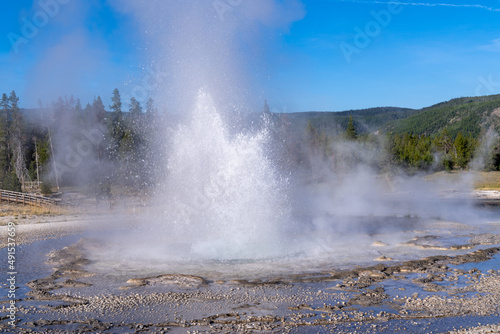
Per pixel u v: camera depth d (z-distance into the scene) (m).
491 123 157.25
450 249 19.55
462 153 81.81
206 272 15.77
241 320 11.19
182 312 11.80
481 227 26.91
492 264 16.83
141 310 11.97
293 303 12.43
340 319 11.15
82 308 12.14
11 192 43.00
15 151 72.50
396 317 11.25
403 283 14.34
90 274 15.67
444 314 11.41
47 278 15.16
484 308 11.83
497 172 78.38
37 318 11.39
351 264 16.80
